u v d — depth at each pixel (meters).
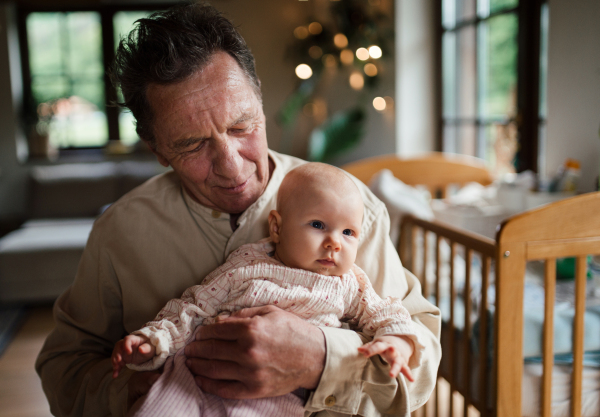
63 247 3.79
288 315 0.84
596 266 1.78
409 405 0.94
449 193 3.57
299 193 0.95
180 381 0.83
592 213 1.42
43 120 5.10
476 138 3.53
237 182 0.93
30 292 3.77
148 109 0.92
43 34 5.07
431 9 4.14
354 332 0.88
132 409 0.80
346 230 0.94
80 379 1.00
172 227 1.02
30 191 4.73
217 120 0.88
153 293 1.02
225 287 0.93
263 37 4.83
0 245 3.83
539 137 2.79
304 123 4.86
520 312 1.42
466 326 1.68
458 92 3.81
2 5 4.80
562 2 2.33
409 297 1.01
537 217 1.39
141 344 0.84
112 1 4.98
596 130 2.14
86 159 5.06
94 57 5.14
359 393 0.86
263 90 4.88
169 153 0.93
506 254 1.40
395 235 2.39
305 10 4.81
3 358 2.95
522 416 1.53
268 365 0.79
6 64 4.88
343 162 4.55
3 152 4.97
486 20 3.27
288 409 0.85
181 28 0.87
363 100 4.51
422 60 4.20
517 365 1.44
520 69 2.86
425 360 0.94
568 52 2.30
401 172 3.47
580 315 1.46
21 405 2.42
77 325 1.07
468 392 1.70
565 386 1.55
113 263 1.03
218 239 1.02
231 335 0.81
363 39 4.24
